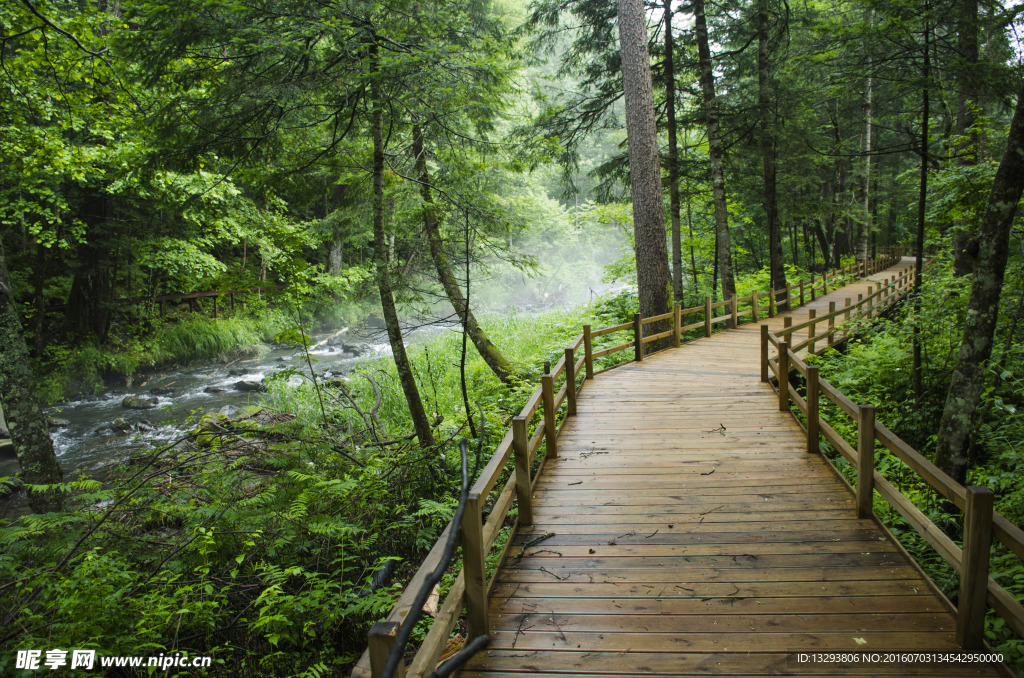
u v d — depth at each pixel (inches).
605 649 118.3
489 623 127.5
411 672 91.5
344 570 206.1
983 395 284.0
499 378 468.8
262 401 532.1
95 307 711.7
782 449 233.0
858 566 145.3
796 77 564.7
